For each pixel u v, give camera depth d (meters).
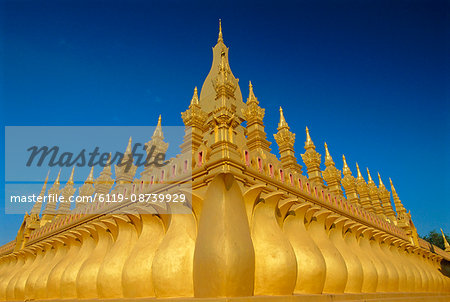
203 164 7.00
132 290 6.55
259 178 7.46
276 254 6.00
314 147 13.88
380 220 14.58
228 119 7.13
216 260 5.21
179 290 5.80
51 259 11.48
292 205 8.08
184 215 6.62
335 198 11.52
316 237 8.20
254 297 4.91
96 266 8.14
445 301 10.30
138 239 7.34
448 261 17.41
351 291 8.24
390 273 10.54
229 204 5.81
